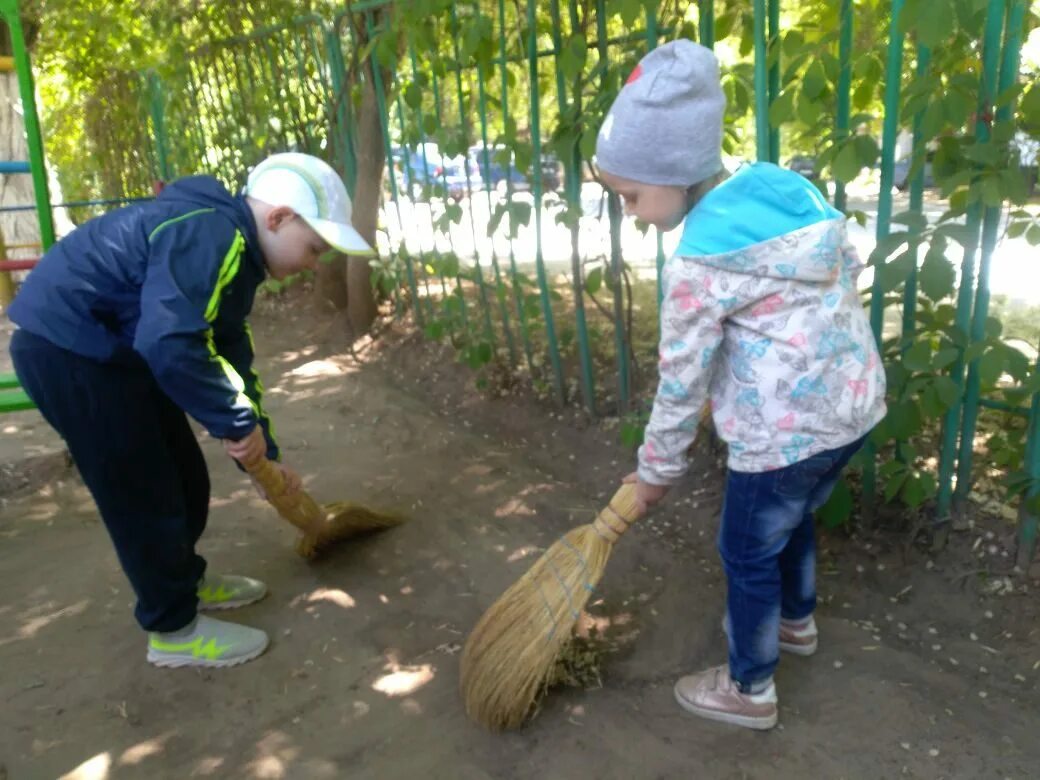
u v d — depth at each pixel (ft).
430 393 16.33
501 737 7.84
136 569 8.28
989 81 8.16
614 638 9.15
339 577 10.39
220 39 22.52
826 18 9.52
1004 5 8.07
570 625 7.84
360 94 17.07
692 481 11.67
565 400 14.40
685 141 6.46
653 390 13.34
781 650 8.68
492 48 13.03
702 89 6.40
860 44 9.71
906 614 9.14
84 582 10.41
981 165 8.30
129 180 33.42
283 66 21.22
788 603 8.45
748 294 6.50
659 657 8.83
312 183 7.61
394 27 13.87
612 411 13.78
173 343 6.80
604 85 11.30
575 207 12.62
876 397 6.98
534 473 12.86
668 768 7.43
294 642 9.22
